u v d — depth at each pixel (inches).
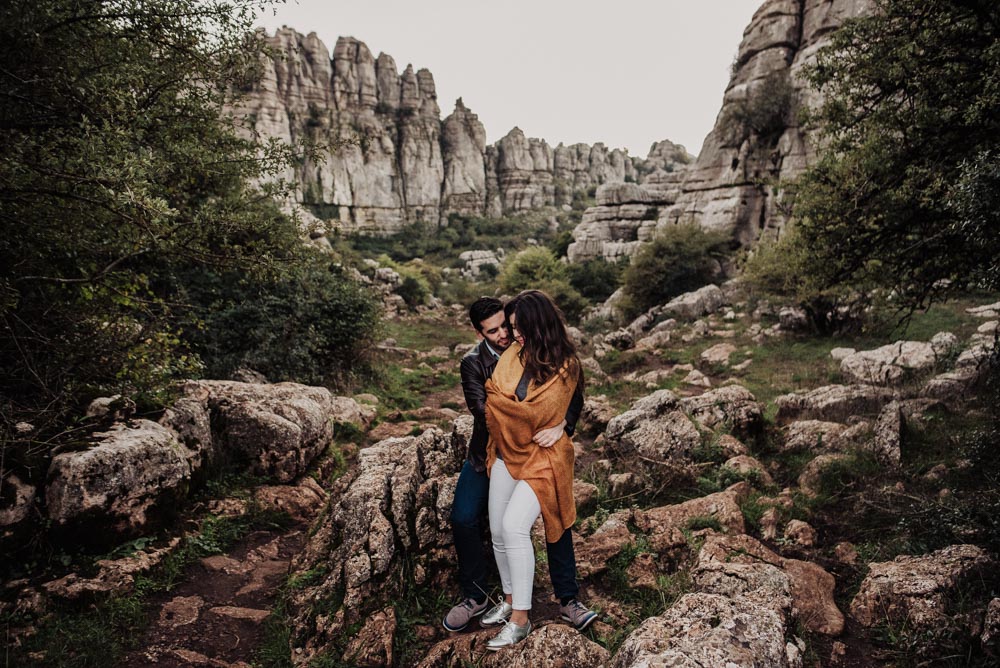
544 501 99.0
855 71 206.1
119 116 146.6
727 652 79.8
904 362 348.2
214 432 188.7
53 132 137.5
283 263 167.8
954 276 199.5
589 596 123.1
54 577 118.3
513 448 99.3
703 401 271.3
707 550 136.3
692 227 1063.6
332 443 240.7
